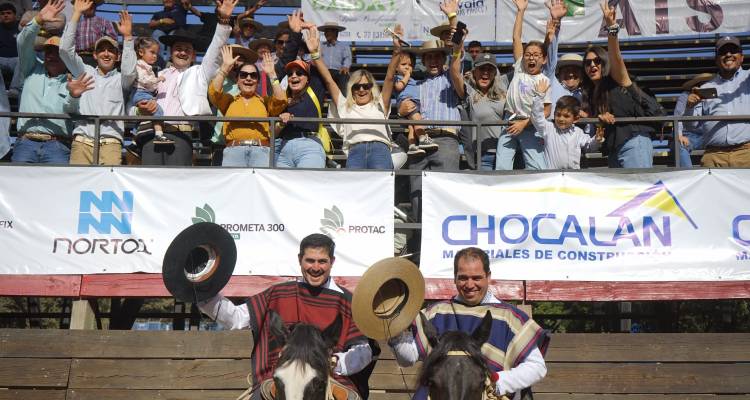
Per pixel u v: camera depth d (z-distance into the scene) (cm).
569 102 923
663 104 1389
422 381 496
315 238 572
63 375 803
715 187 890
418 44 1356
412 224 901
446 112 1006
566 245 880
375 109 963
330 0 1369
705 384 799
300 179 898
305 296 572
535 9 1363
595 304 1691
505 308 562
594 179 895
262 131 942
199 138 1088
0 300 1644
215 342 811
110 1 1476
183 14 1323
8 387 804
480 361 492
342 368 548
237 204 891
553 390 800
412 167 991
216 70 982
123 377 804
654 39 1423
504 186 896
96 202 889
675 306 1255
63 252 877
